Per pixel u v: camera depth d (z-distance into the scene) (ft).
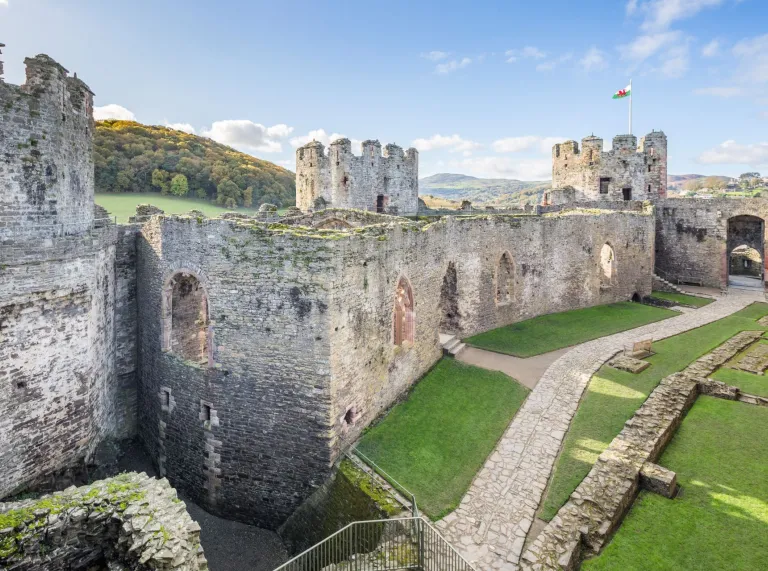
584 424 57.82
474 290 90.22
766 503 43.14
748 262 172.96
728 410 60.49
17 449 46.47
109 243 60.54
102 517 35.88
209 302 55.01
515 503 44.80
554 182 171.94
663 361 77.82
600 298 119.85
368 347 56.59
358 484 47.21
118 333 65.98
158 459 62.39
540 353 82.53
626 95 164.55
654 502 44.34
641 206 144.87
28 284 46.37
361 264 54.24
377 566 38.29
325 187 133.69
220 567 48.57
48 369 48.83
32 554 33.68
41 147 47.80
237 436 54.24
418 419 59.62
